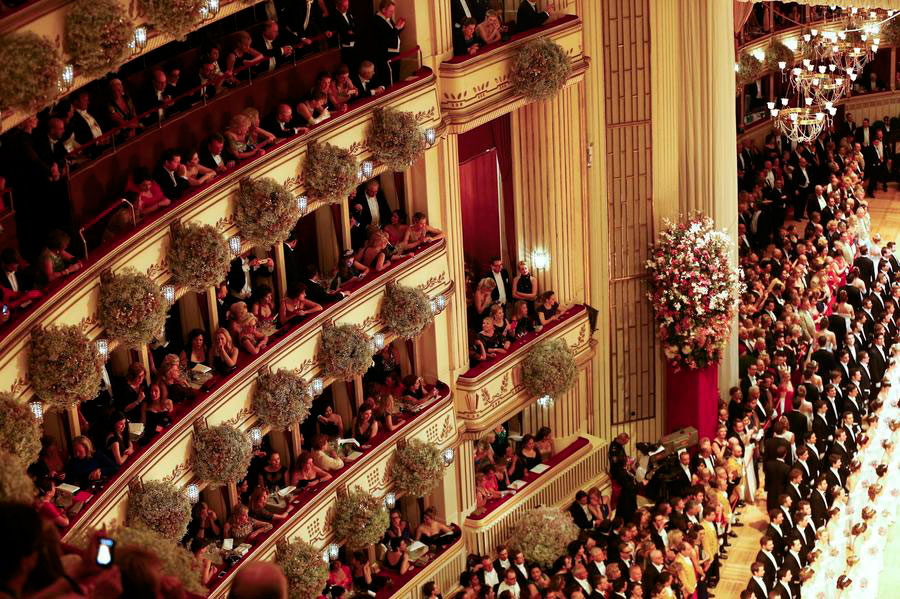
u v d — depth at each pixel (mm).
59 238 12516
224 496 16531
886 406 23734
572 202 21281
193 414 14625
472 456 20031
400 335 18062
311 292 16906
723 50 22625
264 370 15859
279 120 15930
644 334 23266
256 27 16250
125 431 13523
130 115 14273
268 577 6156
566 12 20500
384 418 18172
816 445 22422
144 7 13141
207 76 15172
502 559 18938
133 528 12547
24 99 11219
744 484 22422
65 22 12047
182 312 16234
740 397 23219
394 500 18359
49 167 13055
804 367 24812
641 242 22828
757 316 25844
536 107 20578
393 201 19188
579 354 21625
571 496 21484
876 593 19672
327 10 17516
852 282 27281
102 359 12914
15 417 11398
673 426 23547
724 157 23219
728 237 22750
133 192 13867
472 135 20312
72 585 5926
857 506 20531
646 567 18531
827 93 35344
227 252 14508
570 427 22016
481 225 21188
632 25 21797
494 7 20484
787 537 19500
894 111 36156
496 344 20250
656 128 22406
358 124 17219
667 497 21312
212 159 15039
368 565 17875
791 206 32031
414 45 18141
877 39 33406
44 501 12141
